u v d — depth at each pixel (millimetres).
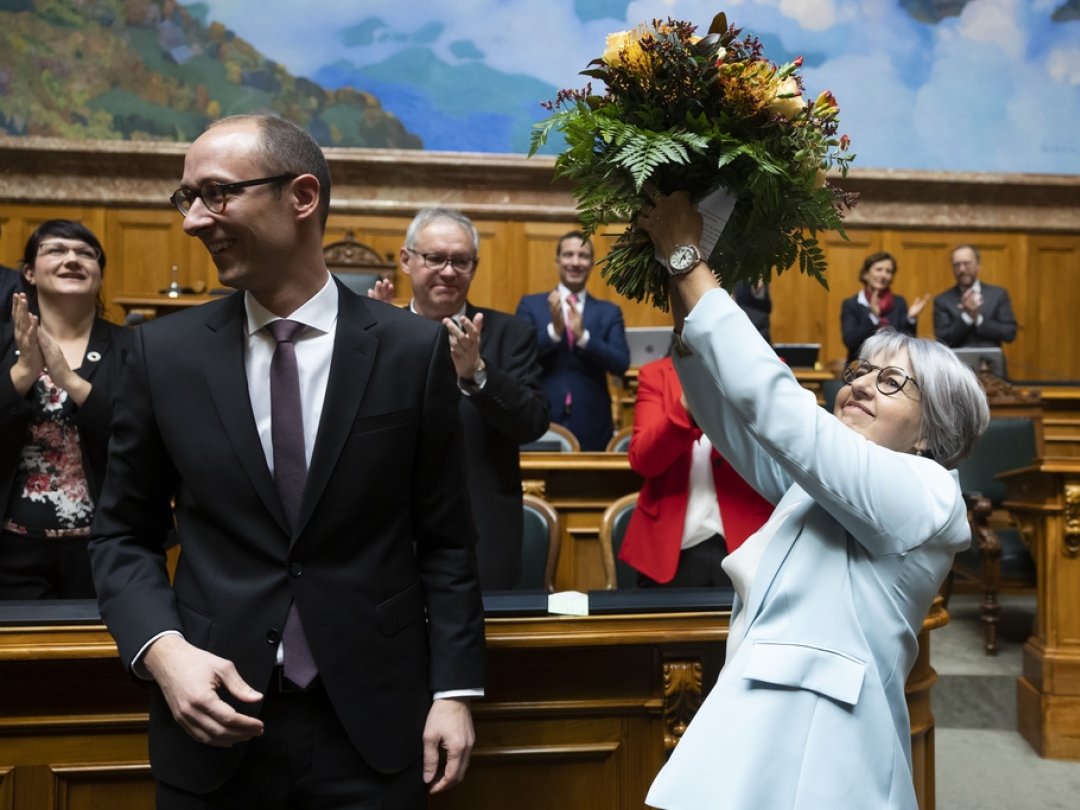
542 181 9031
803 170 1623
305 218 1619
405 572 1676
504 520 2814
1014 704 4152
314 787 1591
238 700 1543
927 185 9250
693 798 1496
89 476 2766
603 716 2094
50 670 1989
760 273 1756
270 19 8922
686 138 1539
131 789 2006
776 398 1506
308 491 1582
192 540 1638
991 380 5613
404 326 1707
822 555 1597
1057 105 9445
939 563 1586
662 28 1632
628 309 8789
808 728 1504
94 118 8703
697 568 2875
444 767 1775
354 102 9008
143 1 8758
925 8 9383
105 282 8664
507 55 9109
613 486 4301
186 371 1631
